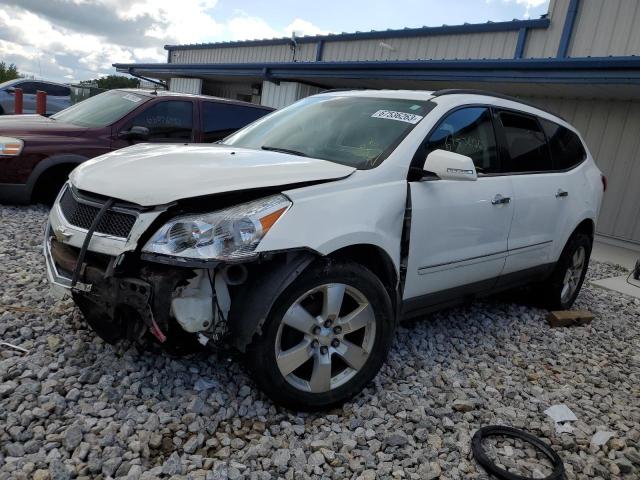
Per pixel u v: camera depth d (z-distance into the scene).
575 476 2.76
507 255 4.23
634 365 4.27
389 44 14.34
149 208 2.66
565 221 4.84
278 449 2.63
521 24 11.26
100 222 2.80
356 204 3.01
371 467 2.62
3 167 6.50
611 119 9.84
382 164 3.30
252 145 3.94
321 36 16.31
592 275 7.21
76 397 2.79
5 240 5.37
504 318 4.93
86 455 2.42
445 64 10.08
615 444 3.04
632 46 9.69
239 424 2.79
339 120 3.87
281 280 2.70
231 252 2.56
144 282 2.58
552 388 3.67
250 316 2.68
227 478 2.38
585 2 10.33
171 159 3.12
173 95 7.83
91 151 6.99
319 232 2.79
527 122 4.59
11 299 3.89
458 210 3.63
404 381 3.47
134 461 2.41
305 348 2.87
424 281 3.56
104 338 3.18
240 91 18.56
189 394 2.96
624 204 9.78
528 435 2.99
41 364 3.08
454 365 3.80
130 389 2.91
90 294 2.76
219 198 2.72
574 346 4.51
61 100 15.94
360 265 3.02
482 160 4.01
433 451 2.79
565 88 9.35
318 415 2.99
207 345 2.70
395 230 3.22
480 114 4.07
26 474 2.27
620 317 5.46
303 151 3.61
